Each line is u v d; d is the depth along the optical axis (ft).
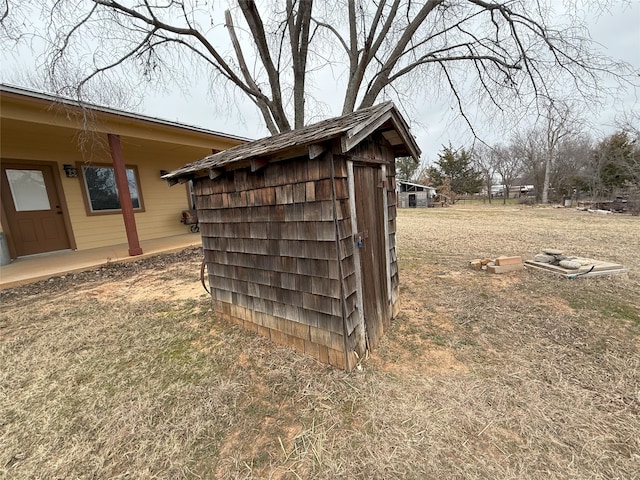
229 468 4.69
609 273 12.84
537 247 19.88
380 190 8.65
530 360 7.20
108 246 22.74
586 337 8.07
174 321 10.44
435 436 5.04
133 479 4.59
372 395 6.15
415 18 18.17
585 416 5.34
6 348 8.79
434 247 21.43
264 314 8.60
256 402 6.17
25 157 18.90
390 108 7.26
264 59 17.52
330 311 6.88
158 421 5.75
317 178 6.39
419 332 8.93
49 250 20.15
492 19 18.70
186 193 29.01
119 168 17.76
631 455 4.56
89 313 11.28
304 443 5.07
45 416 5.99
